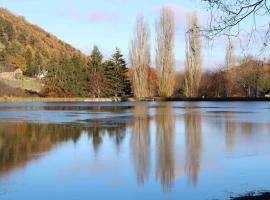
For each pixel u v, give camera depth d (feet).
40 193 35.83
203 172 43.73
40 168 45.93
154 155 54.54
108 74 281.54
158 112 145.79
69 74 284.41
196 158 52.01
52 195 35.22
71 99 278.26
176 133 79.82
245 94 265.95
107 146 62.69
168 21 249.96
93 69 289.74
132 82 266.36
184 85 260.62
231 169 45.09
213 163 48.65
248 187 36.94
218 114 132.67
